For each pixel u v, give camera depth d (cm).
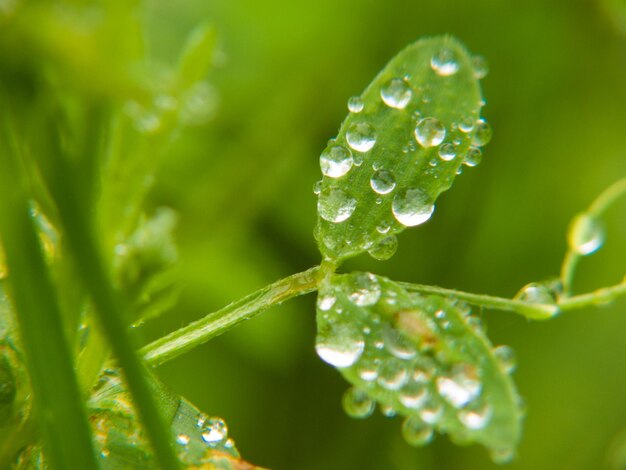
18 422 10
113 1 9
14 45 9
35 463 10
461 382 11
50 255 11
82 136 10
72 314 10
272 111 16
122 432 11
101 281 10
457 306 12
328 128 16
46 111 10
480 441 11
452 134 11
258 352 15
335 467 15
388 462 15
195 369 15
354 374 11
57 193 10
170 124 11
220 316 11
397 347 11
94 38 9
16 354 10
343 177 11
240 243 15
